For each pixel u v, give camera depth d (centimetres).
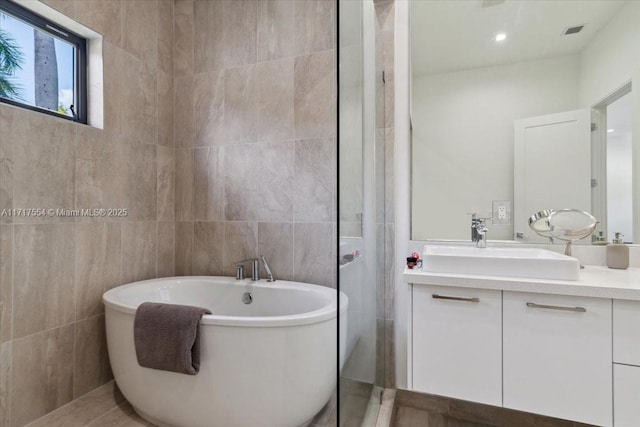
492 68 180
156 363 147
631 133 156
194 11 248
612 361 110
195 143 248
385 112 197
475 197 182
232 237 238
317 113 216
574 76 166
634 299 106
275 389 141
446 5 187
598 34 162
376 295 175
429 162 190
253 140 232
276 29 227
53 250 173
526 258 125
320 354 148
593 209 162
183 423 151
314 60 217
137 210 223
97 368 196
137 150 223
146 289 209
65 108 192
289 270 223
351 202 125
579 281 118
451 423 170
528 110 174
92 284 193
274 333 140
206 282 225
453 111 186
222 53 241
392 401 179
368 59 157
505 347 121
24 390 159
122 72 212
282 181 225
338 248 103
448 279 127
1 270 151
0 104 152
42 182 168
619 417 109
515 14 176
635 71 155
